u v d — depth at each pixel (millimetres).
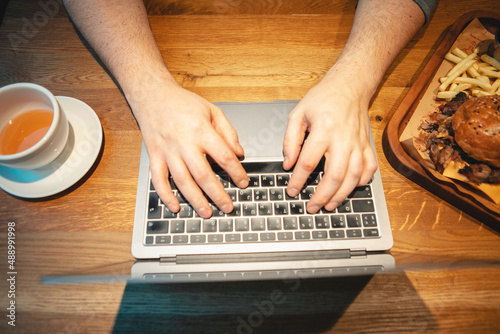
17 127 524
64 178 538
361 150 523
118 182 574
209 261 507
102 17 612
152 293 511
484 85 595
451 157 557
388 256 518
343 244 513
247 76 660
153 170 525
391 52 616
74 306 500
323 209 526
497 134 518
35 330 484
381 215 527
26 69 655
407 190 577
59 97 579
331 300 508
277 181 537
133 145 601
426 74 615
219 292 513
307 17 708
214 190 502
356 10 686
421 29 693
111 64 604
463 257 534
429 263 528
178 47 682
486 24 653
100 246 535
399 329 492
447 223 556
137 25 622
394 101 641
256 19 703
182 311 503
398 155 563
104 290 510
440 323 495
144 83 577
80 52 670
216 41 688
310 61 675
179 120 525
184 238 509
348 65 596
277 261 508
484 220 545
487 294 510
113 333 489
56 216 551
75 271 518
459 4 709
